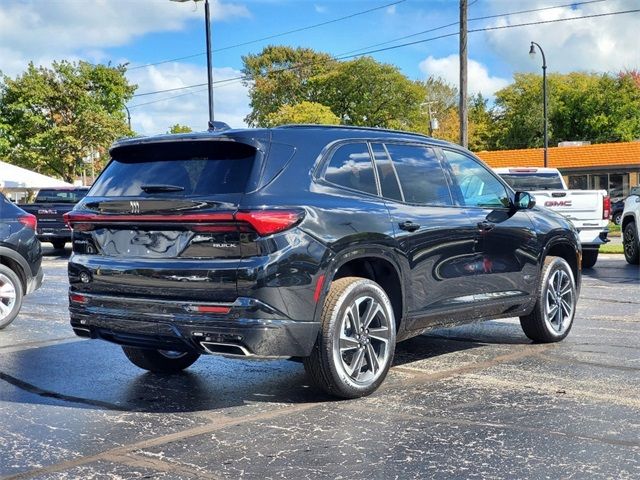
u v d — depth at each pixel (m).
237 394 5.18
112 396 5.17
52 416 4.67
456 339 7.14
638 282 11.91
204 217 4.44
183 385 5.48
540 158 43.97
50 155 46.03
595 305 9.30
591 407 4.69
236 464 3.74
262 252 4.39
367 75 71.56
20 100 44.84
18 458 3.87
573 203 13.53
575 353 6.41
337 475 3.56
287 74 75.38
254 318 4.36
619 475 3.50
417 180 5.59
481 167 6.33
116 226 4.89
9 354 6.66
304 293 4.53
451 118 79.38
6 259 8.37
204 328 4.45
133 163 5.15
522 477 3.49
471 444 3.99
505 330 7.63
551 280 6.76
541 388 5.20
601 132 74.12
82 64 47.00
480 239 5.93
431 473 3.56
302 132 5.00
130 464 3.76
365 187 5.18
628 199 15.25
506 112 84.50
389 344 5.11
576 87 79.19
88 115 44.91
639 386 5.23
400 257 5.18
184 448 4.00
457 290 5.72
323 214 4.69
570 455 3.79
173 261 4.59
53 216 21.66
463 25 23.69
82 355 6.62
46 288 12.28
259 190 4.50
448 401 4.88
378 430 4.27
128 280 4.75
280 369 6.02
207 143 4.80
